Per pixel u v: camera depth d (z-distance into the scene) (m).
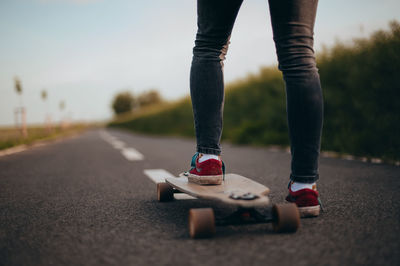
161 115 23.59
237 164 4.47
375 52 4.99
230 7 1.70
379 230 1.50
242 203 1.38
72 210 2.12
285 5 1.62
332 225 1.60
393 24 4.80
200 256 1.26
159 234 1.57
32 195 2.64
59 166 4.66
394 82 4.62
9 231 1.67
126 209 2.11
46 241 1.50
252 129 8.80
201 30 1.80
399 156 4.33
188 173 2.05
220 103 1.80
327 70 6.17
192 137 14.70
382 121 4.70
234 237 1.47
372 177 3.11
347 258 1.19
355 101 5.18
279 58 1.71
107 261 1.25
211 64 1.78
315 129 1.66
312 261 1.18
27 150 7.85
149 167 4.43
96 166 4.61
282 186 2.78
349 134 5.37
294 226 1.49
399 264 1.13
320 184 2.81
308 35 1.65
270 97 8.88
